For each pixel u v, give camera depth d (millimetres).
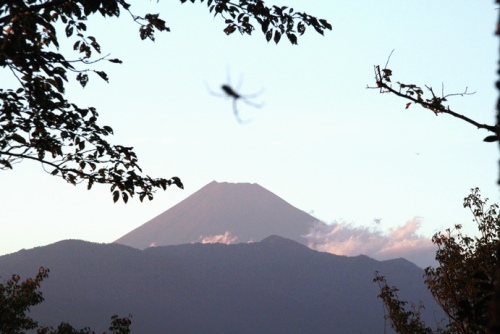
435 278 36906
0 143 19500
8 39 17453
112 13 19031
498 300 5949
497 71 6430
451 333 36844
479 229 36562
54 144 19906
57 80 18703
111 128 20516
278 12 18750
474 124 11750
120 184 20016
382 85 12711
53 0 18016
